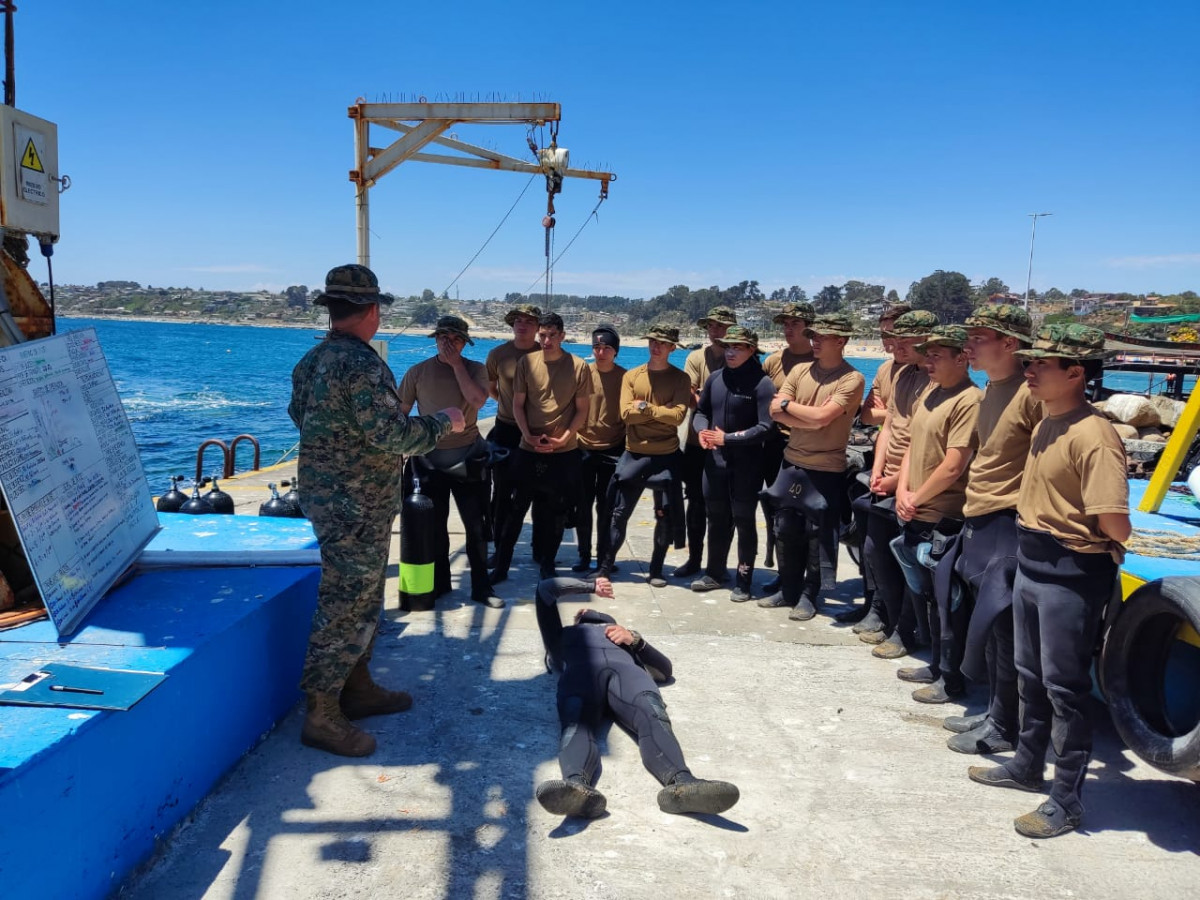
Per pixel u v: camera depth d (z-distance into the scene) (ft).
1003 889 9.04
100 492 12.04
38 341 11.03
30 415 10.31
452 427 11.73
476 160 27.14
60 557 10.41
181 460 53.67
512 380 20.03
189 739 9.77
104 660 9.45
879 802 10.77
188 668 9.67
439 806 10.33
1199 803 10.86
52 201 12.14
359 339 11.24
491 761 11.50
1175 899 8.92
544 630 13.61
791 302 18.45
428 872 9.02
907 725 13.06
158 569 12.94
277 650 12.16
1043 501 9.98
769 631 17.20
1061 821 10.03
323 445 10.97
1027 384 10.55
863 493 18.70
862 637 16.71
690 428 20.80
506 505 19.85
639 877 9.08
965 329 13.21
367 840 9.55
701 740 12.37
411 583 17.42
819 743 12.38
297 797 10.39
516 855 9.40
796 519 17.85
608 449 20.59
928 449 13.67
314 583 13.43
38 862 7.18
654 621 17.65
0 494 11.19
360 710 12.63
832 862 9.46
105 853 8.17
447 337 16.92
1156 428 28.71
